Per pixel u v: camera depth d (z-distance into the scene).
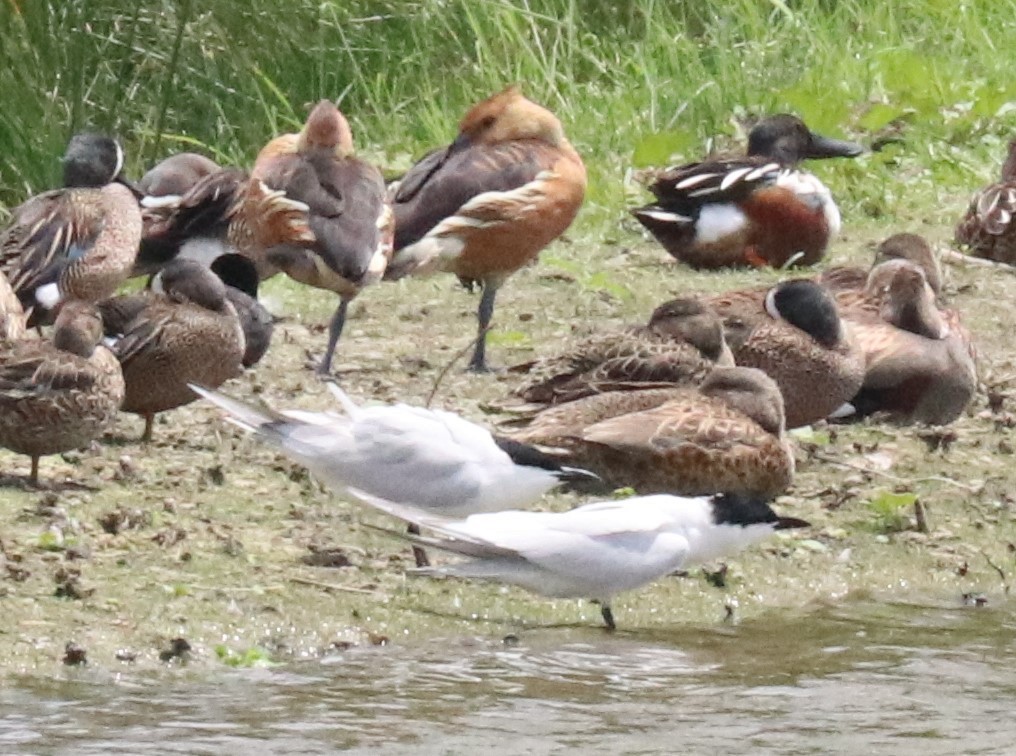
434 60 22.28
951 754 8.94
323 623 10.09
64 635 9.65
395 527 11.37
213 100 20.56
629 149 20.23
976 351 14.26
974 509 12.22
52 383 11.08
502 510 10.62
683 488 11.45
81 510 11.10
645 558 10.14
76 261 14.24
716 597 10.85
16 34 18.81
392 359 14.59
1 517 10.87
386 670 9.66
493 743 8.84
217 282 12.54
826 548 11.55
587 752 8.80
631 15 23.38
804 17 23.88
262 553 10.80
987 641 10.47
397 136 20.67
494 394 13.87
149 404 12.27
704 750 8.88
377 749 8.72
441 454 10.48
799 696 9.59
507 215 14.74
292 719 8.99
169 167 17.44
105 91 19.64
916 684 9.82
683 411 11.55
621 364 12.51
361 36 22.16
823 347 13.10
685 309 12.84
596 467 11.46
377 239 13.98
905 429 13.50
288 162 14.26
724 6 23.67
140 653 9.60
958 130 20.98
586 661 9.93
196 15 20.89
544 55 21.89
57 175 18.20
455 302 16.17
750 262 17.19
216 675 9.49
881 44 23.50
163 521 11.05
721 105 21.27
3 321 12.11
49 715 8.91
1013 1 24.73
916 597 11.12
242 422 10.64
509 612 10.48
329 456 10.53
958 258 17.45
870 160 19.80
